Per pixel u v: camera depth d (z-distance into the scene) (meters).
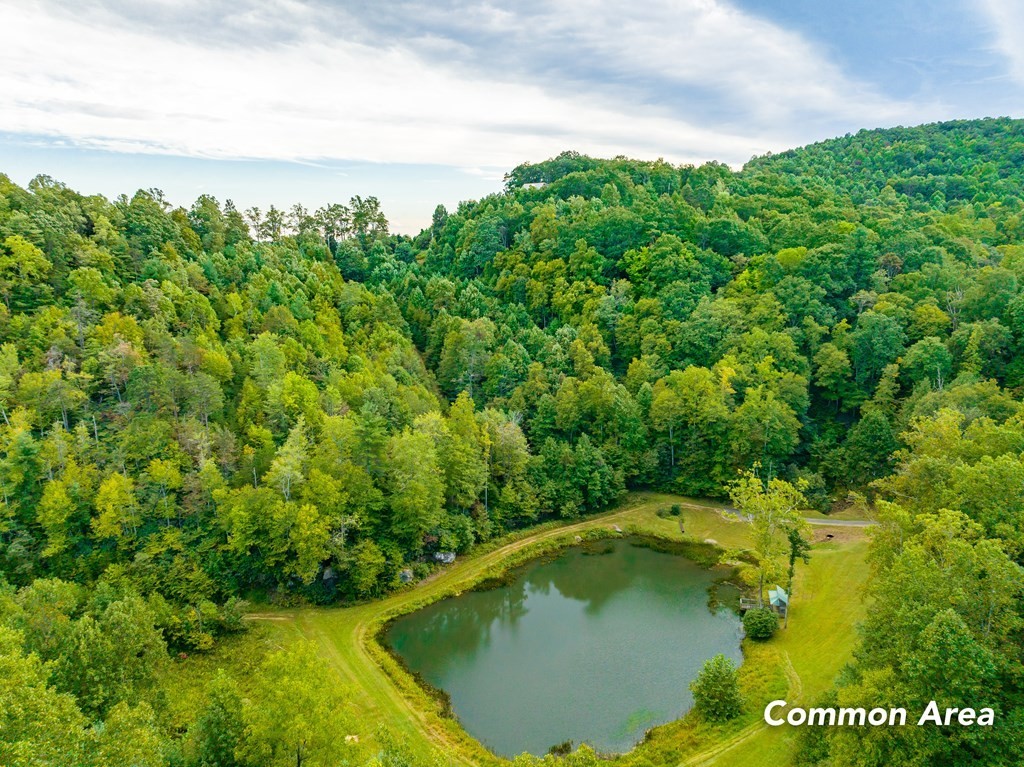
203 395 74.31
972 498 45.47
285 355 89.25
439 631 62.00
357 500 69.12
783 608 59.59
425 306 129.88
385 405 83.88
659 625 62.00
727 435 88.12
